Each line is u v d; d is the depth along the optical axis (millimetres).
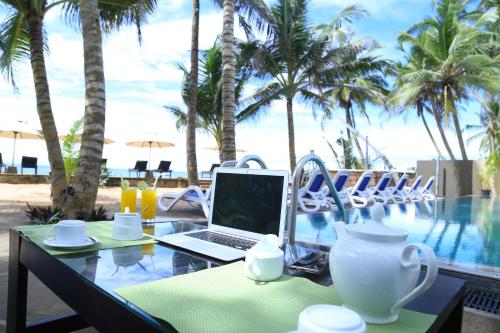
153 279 980
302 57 10781
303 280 996
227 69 5484
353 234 760
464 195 12469
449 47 13758
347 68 12008
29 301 2135
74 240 1314
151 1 5848
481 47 13000
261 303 821
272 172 1406
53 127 4824
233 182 1573
